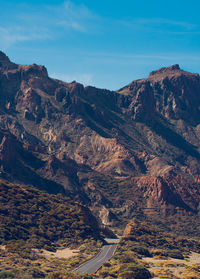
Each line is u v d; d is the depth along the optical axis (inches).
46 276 4205.2
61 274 4197.8
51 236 5836.6
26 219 5959.6
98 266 4884.4
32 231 5748.0
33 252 5113.2
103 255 5477.4
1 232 5393.7
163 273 4872.0
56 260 4943.4
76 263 4928.6
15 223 5743.1
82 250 5585.6
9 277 3973.9
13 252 4901.6
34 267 4436.5
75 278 4188.0
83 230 6176.2
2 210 5910.4
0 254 4694.9
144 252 6023.6
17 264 4443.9
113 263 5068.9
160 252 6151.6
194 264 5718.5
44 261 4785.9
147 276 4623.5
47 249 5413.4
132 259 5270.7
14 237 5442.9
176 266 5403.5
